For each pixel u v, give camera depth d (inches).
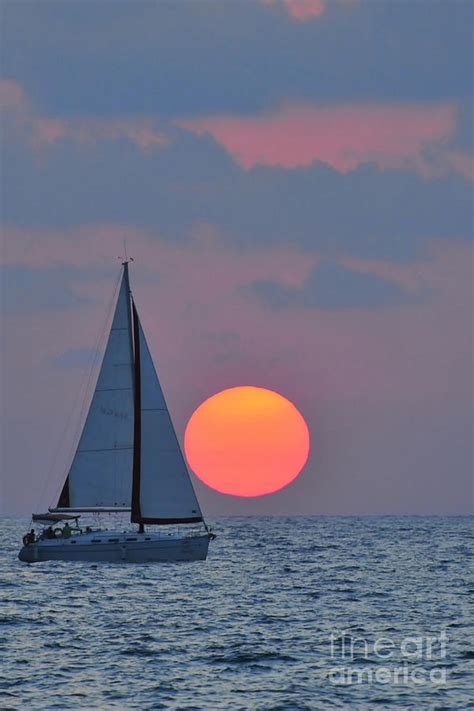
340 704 5787.4
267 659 6820.9
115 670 6510.8
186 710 5659.5
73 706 5733.3
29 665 6643.7
